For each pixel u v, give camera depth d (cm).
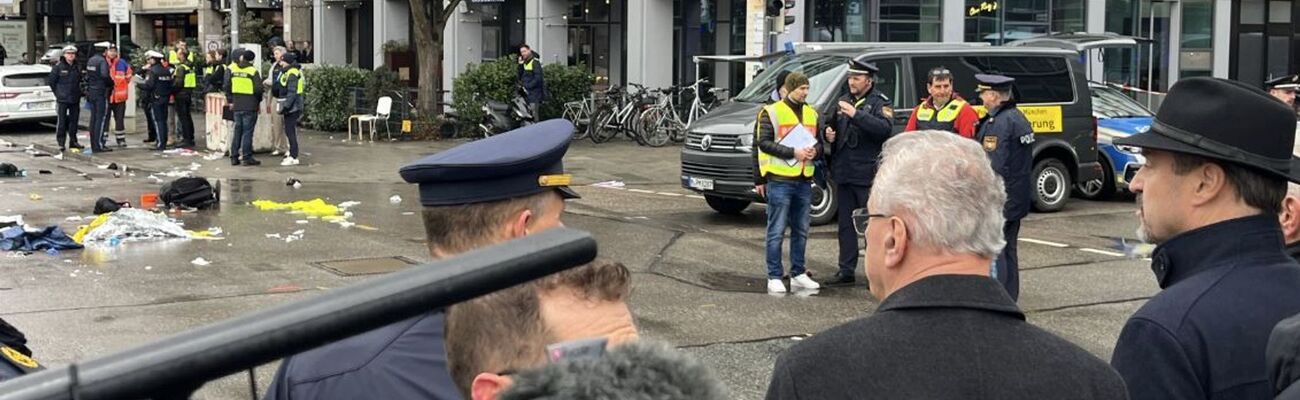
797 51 1561
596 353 160
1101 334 843
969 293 241
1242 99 293
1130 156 1573
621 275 217
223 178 1752
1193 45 2927
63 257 1073
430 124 2373
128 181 1703
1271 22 3033
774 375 247
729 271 1063
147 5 4222
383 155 2091
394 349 264
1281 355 238
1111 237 1294
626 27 2803
